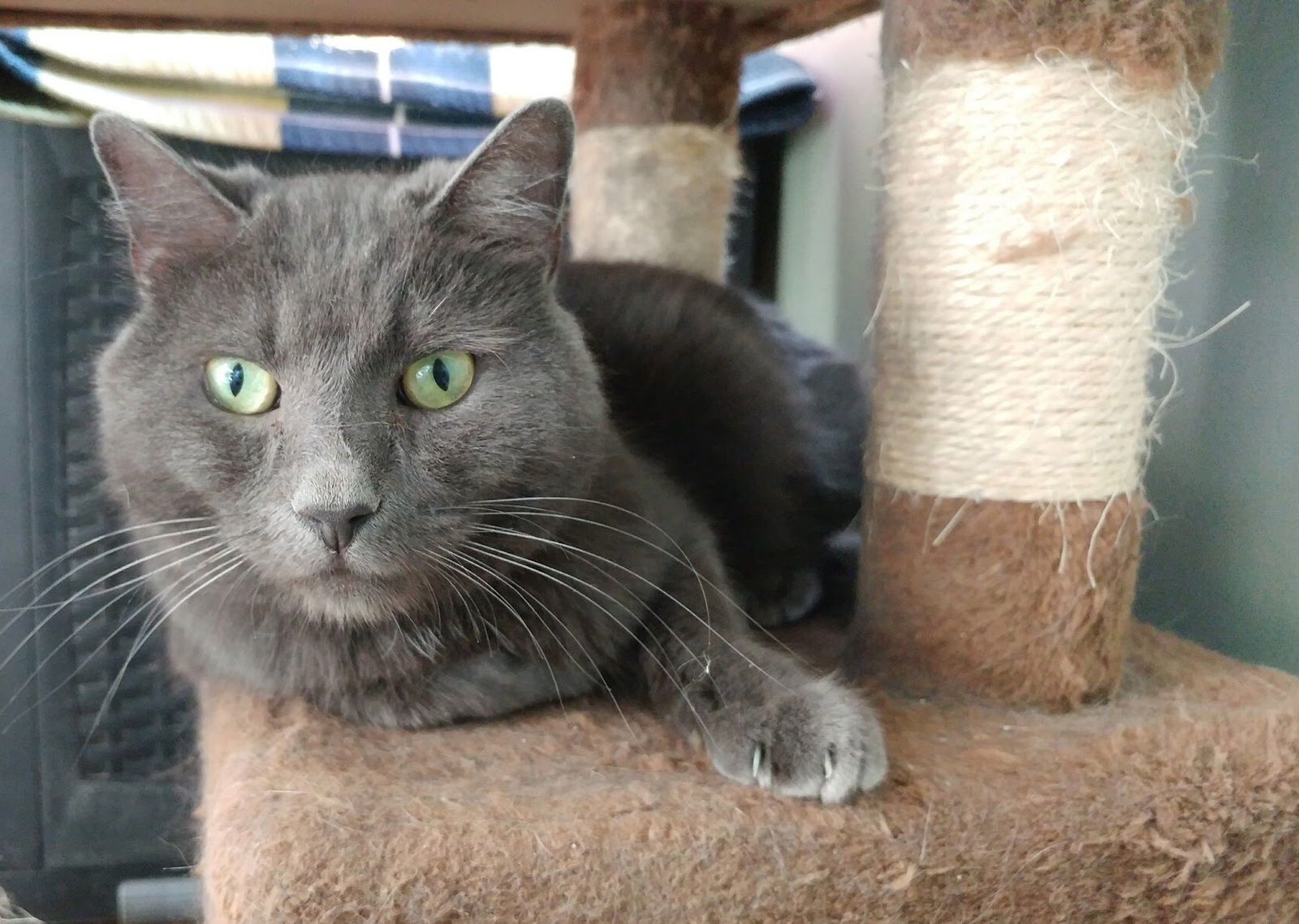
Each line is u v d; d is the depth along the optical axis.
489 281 0.29
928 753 0.27
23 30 0.50
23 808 0.56
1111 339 0.29
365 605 0.27
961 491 0.30
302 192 0.29
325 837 0.22
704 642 0.30
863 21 0.61
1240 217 0.38
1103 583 0.30
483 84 0.60
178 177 0.27
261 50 0.56
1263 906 0.28
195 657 0.33
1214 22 0.29
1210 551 0.39
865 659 0.34
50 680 0.55
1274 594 0.36
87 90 0.51
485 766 0.26
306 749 0.27
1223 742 0.27
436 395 0.28
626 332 0.42
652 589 0.31
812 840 0.24
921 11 0.29
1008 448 0.30
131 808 0.56
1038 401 0.29
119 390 0.29
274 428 0.27
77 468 0.53
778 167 0.70
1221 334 0.39
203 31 0.49
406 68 0.59
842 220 0.67
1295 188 0.35
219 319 0.27
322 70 0.57
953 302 0.30
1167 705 0.30
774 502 0.42
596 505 0.31
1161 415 0.40
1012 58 0.28
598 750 0.28
